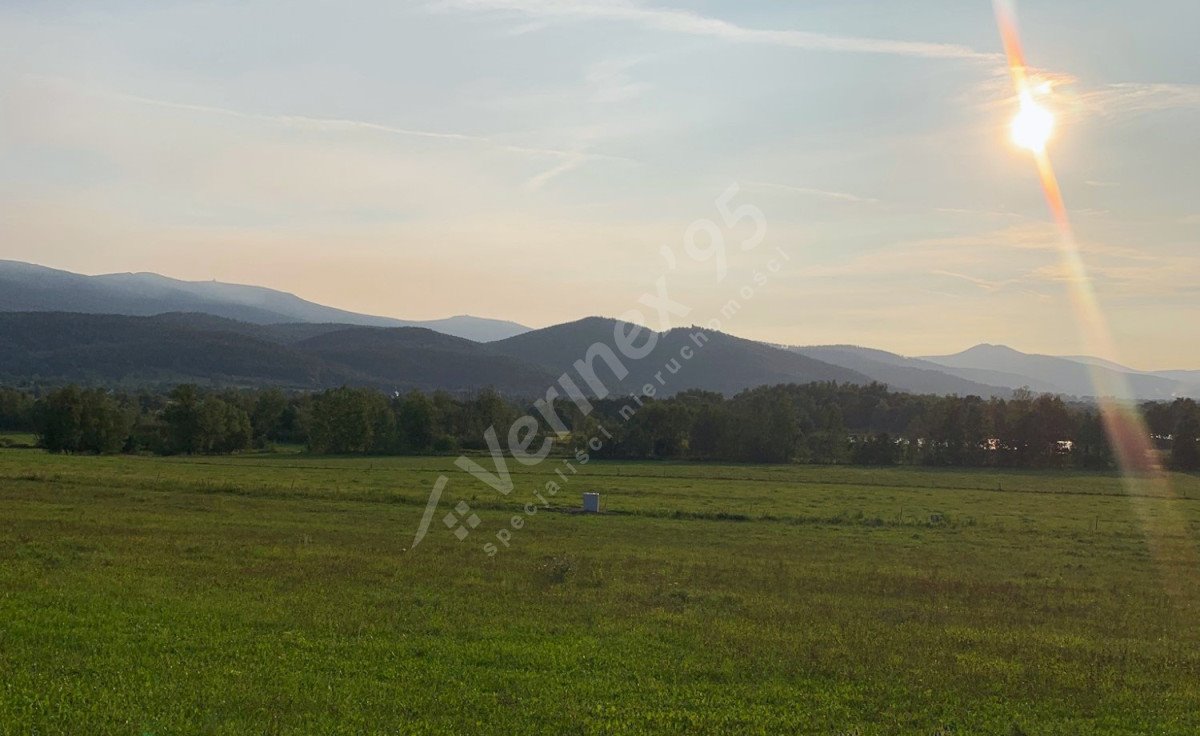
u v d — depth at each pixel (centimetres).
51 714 1412
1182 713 1705
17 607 2133
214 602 2317
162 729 1373
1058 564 3819
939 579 3209
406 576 2827
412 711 1529
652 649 2019
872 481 9162
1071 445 12594
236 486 5941
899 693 1748
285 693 1577
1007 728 1574
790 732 1519
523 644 2014
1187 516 6231
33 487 5547
